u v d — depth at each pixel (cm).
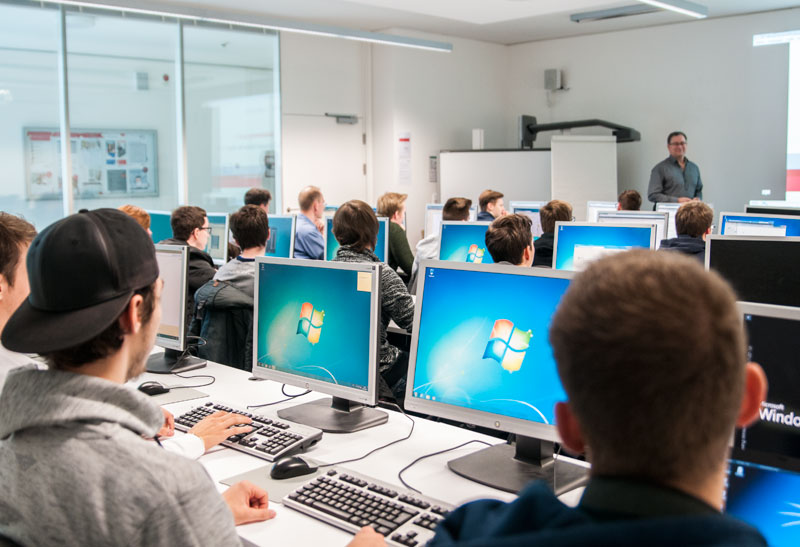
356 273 201
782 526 111
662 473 58
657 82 878
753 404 65
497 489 161
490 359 171
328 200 884
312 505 150
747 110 813
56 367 109
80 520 99
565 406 67
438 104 935
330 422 206
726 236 239
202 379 262
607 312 59
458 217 545
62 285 107
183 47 743
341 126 888
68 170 675
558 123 922
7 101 639
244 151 805
